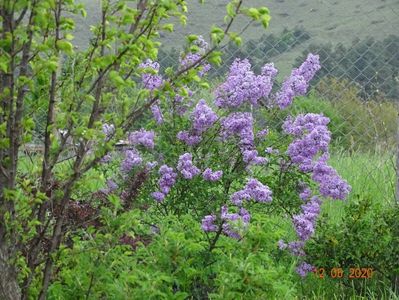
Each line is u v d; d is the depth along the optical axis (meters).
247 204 5.19
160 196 5.50
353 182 8.05
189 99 5.87
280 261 5.67
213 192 5.66
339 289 5.64
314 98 9.43
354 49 9.54
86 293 4.04
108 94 3.62
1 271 3.51
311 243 5.68
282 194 5.84
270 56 9.25
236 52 9.07
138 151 5.81
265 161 5.67
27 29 3.31
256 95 5.81
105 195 4.88
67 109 3.59
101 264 4.03
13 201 3.54
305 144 5.70
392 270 5.57
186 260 4.35
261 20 3.45
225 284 4.00
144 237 4.81
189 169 5.50
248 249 4.33
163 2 3.44
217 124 5.90
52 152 3.64
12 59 3.30
